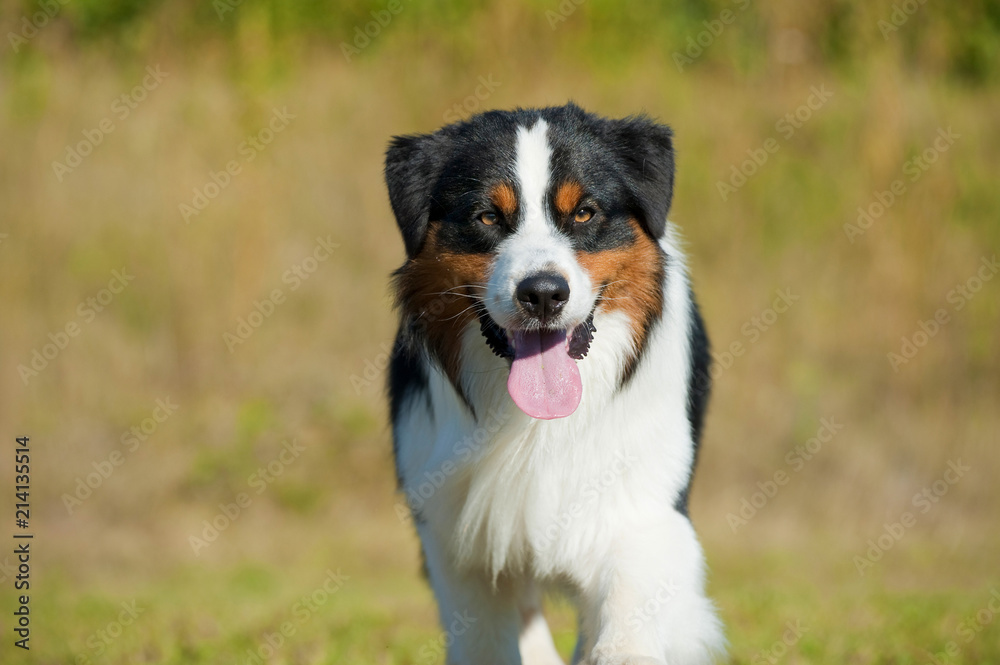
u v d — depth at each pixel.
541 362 4.98
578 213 5.05
